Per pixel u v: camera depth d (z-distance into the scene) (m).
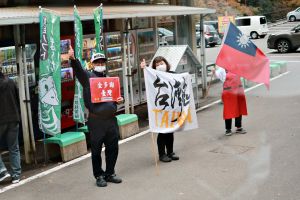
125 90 10.55
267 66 9.60
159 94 7.78
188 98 8.13
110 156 7.05
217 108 12.54
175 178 7.13
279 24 47.31
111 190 6.80
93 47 10.59
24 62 8.23
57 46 7.90
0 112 7.28
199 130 10.18
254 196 6.17
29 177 7.70
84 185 7.13
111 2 13.45
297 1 52.75
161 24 14.69
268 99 13.09
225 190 6.46
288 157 7.75
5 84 7.30
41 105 8.27
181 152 8.57
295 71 18.17
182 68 12.02
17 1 10.64
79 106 9.02
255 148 8.45
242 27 37.75
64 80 10.31
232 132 9.70
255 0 50.94
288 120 10.45
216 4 44.59
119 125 9.86
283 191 6.28
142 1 14.81
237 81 9.38
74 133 8.91
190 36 16.30
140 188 6.80
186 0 16.42
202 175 7.17
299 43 24.45
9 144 7.41
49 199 6.66
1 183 7.47
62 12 9.34
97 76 6.93
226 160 7.84
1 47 8.99
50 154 8.71
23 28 8.17
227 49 9.33
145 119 11.79
